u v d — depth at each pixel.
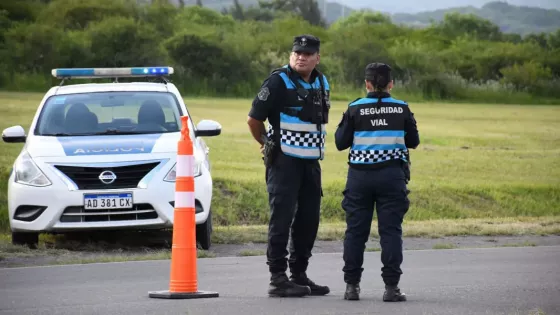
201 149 29.08
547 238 32.09
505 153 70.19
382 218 18.11
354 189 18.22
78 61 152.88
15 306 17.70
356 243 18.23
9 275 22.14
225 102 132.00
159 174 26.88
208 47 161.25
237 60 163.25
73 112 29.59
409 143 18.38
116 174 26.72
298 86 18.42
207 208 27.45
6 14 193.00
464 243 30.30
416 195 45.97
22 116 81.19
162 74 31.91
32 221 26.67
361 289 20.00
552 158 67.75
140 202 26.52
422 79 180.75
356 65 178.00
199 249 27.61
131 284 20.59
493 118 116.19
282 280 18.52
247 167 52.78
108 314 16.48
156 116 29.61
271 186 18.53
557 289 19.77
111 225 26.45
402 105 18.23
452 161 62.50
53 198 26.47
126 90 30.78
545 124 106.38
